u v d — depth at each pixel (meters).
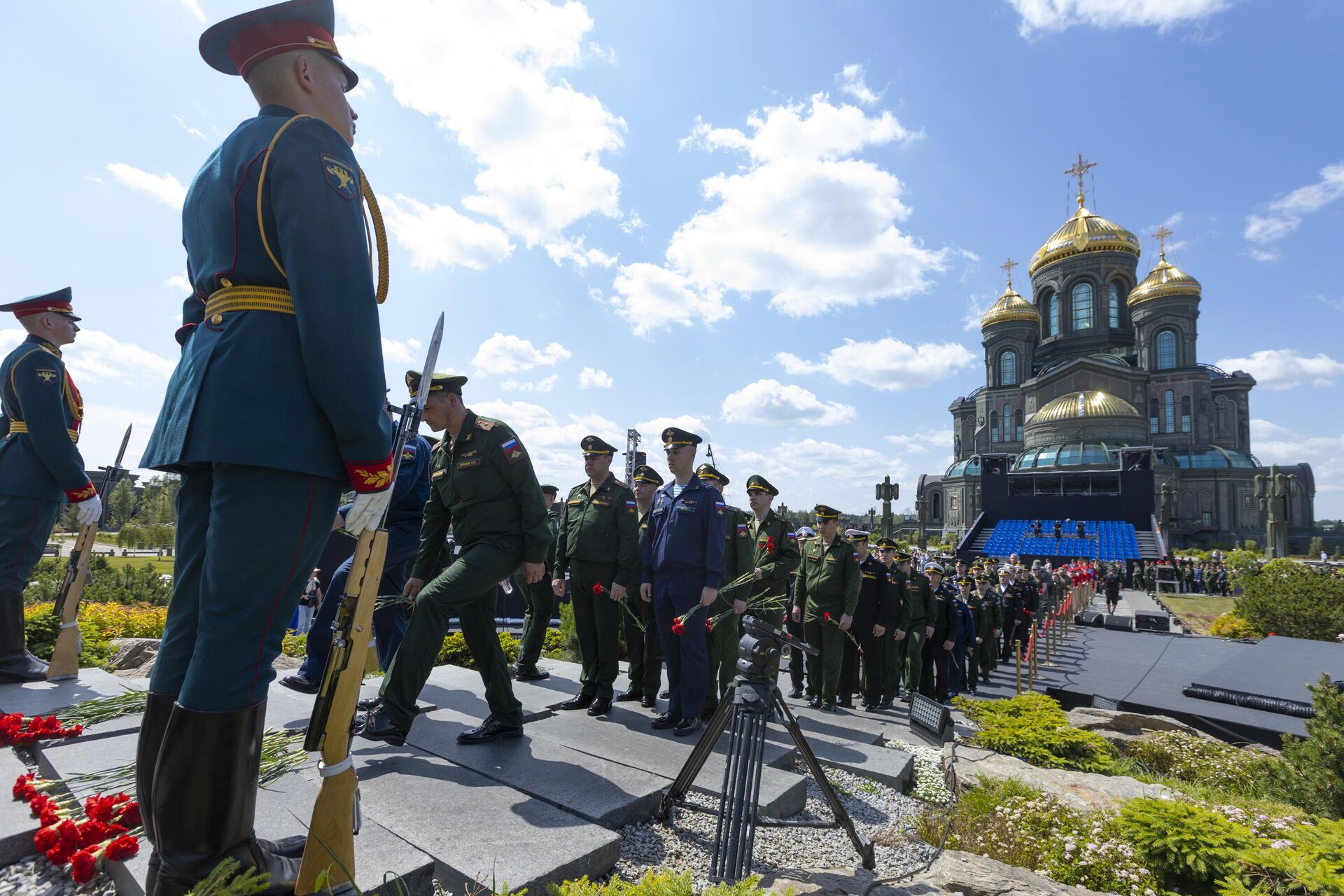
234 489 1.77
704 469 7.89
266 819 2.74
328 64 2.12
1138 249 85.88
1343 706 5.96
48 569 13.29
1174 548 70.12
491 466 4.35
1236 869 3.85
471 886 2.68
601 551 6.03
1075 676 15.17
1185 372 76.62
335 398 1.78
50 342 4.70
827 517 8.91
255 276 1.89
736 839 3.12
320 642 5.16
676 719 5.44
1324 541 78.12
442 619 4.19
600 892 2.47
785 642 3.42
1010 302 88.44
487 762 4.10
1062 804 4.91
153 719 1.91
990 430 87.31
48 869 2.51
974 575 16.14
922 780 5.60
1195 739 8.47
